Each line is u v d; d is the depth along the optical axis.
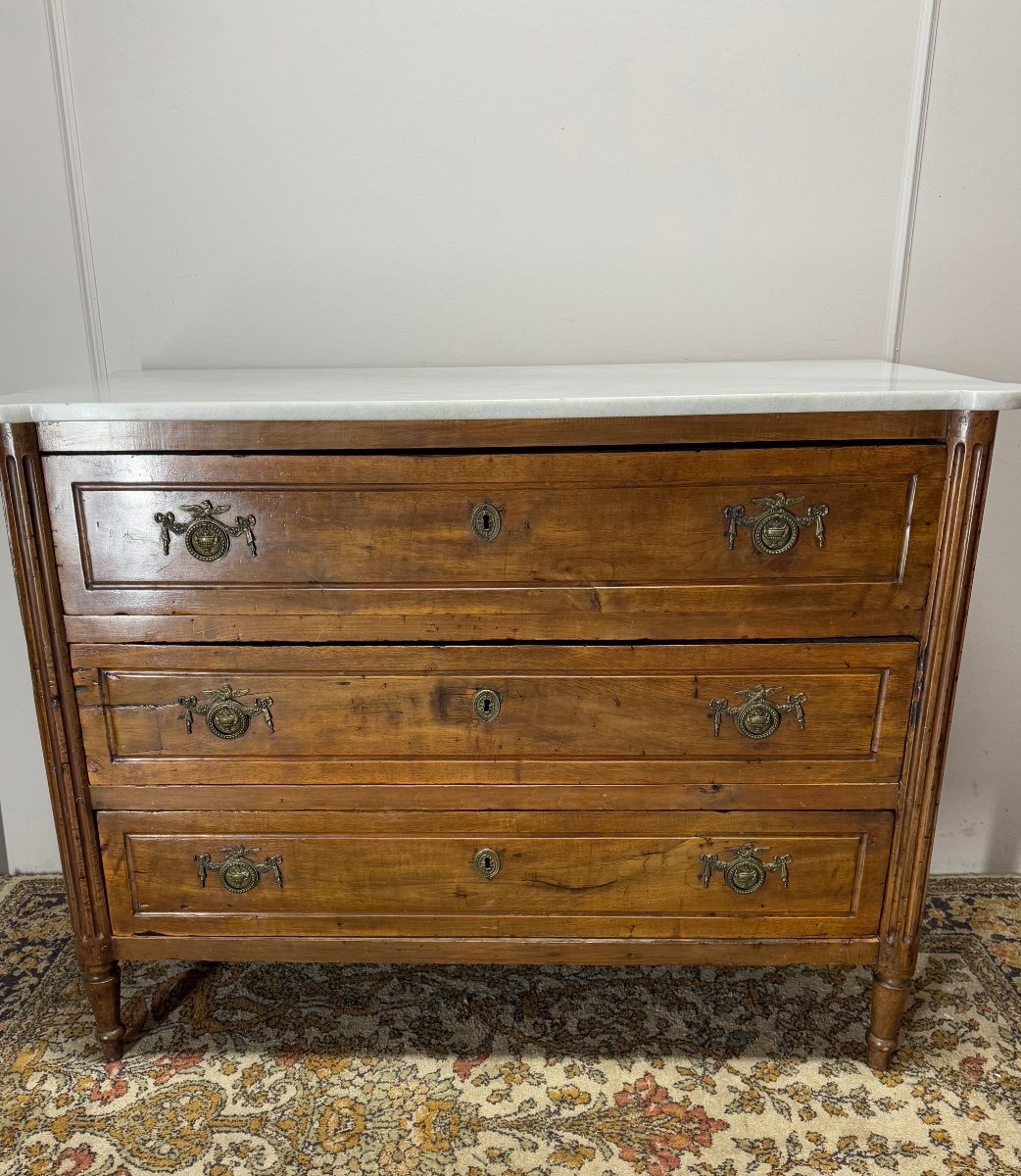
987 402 1.08
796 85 1.62
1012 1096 1.37
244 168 1.66
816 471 1.16
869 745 1.27
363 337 1.74
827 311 1.73
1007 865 1.99
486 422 1.14
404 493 1.17
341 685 1.25
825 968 1.67
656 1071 1.42
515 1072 1.42
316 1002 1.59
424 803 1.30
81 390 1.31
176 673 1.26
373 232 1.69
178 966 1.68
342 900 1.35
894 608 1.21
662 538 1.18
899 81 1.61
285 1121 1.33
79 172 1.65
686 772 1.28
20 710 1.93
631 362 1.75
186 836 1.33
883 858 1.31
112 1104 1.36
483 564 1.20
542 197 1.67
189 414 1.11
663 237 1.69
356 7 1.58
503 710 1.26
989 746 1.94
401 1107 1.35
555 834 1.31
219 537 1.20
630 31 1.59
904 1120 1.32
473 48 1.60
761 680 1.24
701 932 1.35
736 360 1.75
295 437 1.16
